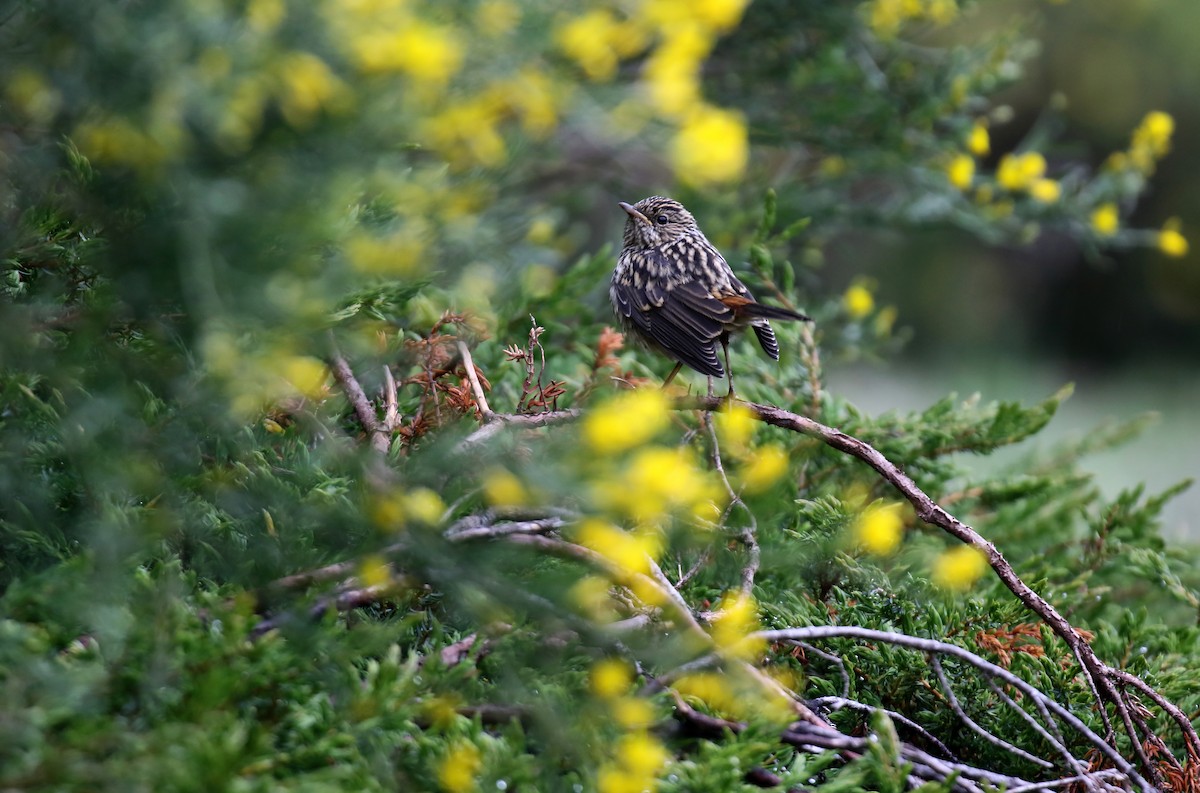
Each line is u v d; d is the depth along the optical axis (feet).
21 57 16.49
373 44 19.58
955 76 40.68
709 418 21.20
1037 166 38.86
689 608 17.66
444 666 14.35
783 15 39.50
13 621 12.88
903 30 43.68
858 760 15.07
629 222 30.45
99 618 12.46
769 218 29.43
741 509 20.53
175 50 16.58
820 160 44.16
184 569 16.10
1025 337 118.73
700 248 28.60
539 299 27.63
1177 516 68.69
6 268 16.34
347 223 18.83
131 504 15.97
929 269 113.39
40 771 11.10
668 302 27.12
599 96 23.79
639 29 24.70
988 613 19.48
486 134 25.35
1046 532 27.30
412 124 19.84
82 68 16.38
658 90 23.62
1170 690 19.69
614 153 41.27
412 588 15.65
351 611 16.26
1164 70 110.73
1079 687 18.80
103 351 15.21
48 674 11.75
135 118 16.28
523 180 36.45
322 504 15.80
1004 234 40.45
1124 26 109.40
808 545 19.69
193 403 15.35
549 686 14.48
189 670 12.71
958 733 18.29
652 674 16.11
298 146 18.49
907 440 25.80
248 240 15.98
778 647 18.49
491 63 22.74
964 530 18.89
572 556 14.85
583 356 27.40
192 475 15.71
